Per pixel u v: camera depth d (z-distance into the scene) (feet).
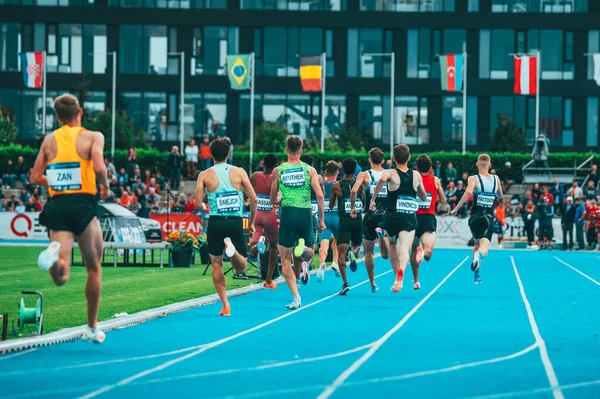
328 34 269.23
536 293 76.69
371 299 69.31
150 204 180.86
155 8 266.98
